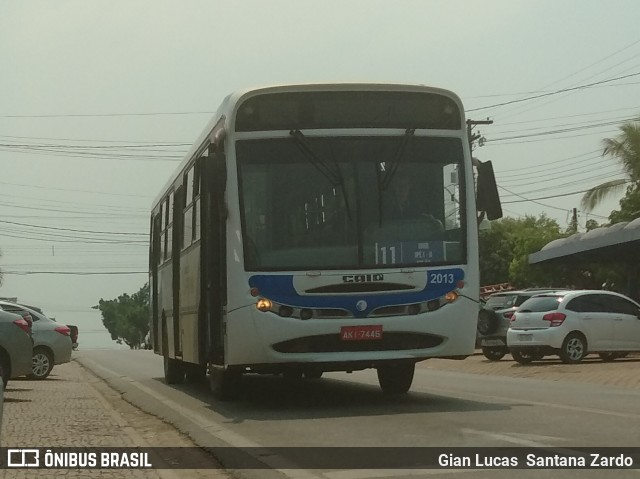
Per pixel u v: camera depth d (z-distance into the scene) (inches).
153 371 1137.4
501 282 2452.0
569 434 406.3
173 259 741.9
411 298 508.4
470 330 518.0
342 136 518.0
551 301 965.2
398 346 509.4
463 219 523.2
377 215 512.1
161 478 342.6
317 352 503.2
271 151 514.3
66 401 665.6
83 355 1856.5
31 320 924.6
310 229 508.1
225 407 575.2
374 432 427.2
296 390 679.7
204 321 581.6
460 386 698.8
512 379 787.4
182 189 698.8
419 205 518.3
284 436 429.4
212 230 539.2
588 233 1255.5
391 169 518.3
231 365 508.7
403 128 524.1
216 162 511.5
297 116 517.3
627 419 459.2
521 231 2507.4
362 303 503.2
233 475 343.0
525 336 965.2
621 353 1010.1
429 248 514.9
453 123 531.8
